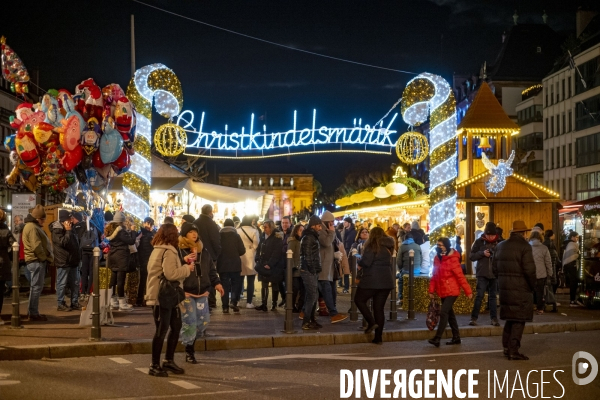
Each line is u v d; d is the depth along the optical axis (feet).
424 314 54.49
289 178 484.74
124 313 52.85
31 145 47.83
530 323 49.67
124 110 49.47
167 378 31.78
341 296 70.79
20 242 60.29
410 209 116.98
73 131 46.68
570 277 64.39
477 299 48.65
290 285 43.98
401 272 60.34
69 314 50.65
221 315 53.06
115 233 54.19
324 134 69.41
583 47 211.41
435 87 63.57
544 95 232.32
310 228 45.14
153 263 32.22
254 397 28.04
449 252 42.68
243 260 58.34
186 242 33.83
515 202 95.76
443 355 38.60
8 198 217.97
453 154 64.23
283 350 40.40
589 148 201.98
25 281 78.13
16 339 39.42
